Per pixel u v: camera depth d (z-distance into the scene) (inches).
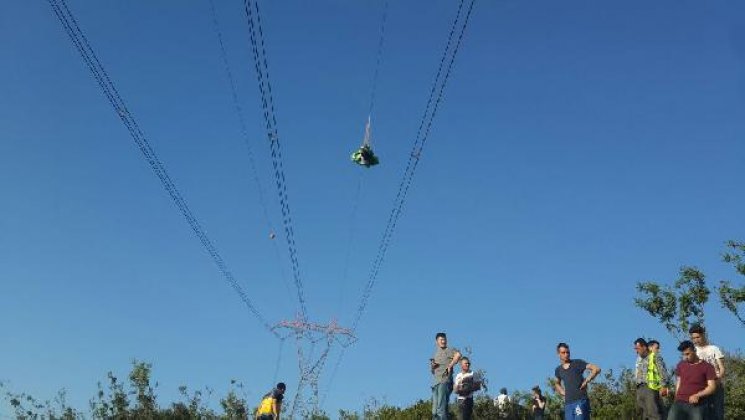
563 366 590.6
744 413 767.1
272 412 709.9
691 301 826.2
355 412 1077.8
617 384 903.1
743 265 816.9
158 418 944.9
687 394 503.8
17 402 892.0
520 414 863.1
